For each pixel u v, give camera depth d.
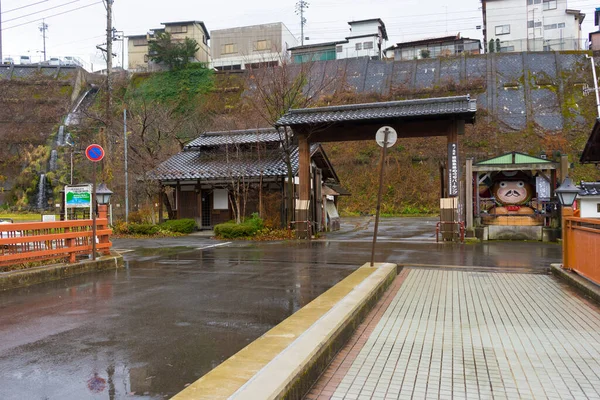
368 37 52.75
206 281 8.23
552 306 6.29
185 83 48.47
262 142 21.69
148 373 3.67
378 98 43.25
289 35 57.50
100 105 44.94
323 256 12.09
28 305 6.21
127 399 3.17
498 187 16.95
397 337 4.88
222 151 22.77
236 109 43.44
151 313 5.75
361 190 41.16
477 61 45.84
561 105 40.41
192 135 32.50
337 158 44.09
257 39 54.84
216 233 18.31
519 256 11.95
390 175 41.25
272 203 20.86
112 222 22.09
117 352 4.20
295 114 17.39
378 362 4.13
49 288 7.51
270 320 5.40
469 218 16.59
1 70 53.28
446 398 3.36
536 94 41.69
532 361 4.12
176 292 7.16
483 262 10.84
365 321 5.54
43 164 42.19
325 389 3.56
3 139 44.91
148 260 11.43
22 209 38.84
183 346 4.39
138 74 50.47
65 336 4.72
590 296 6.74
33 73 52.09
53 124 46.16
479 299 6.77
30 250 8.23
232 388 3.01
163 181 22.47
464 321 5.51
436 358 4.22
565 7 52.44
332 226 22.69
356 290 6.27
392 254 12.44
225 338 4.65
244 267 10.09
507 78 43.59
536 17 53.25
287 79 22.72
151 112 25.39
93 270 9.42
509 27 53.97
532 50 48.94
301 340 3.99
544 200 16.33
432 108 15.43
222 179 21.08
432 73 45.91
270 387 2.97
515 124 40.00
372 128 17.23
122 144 24.78
